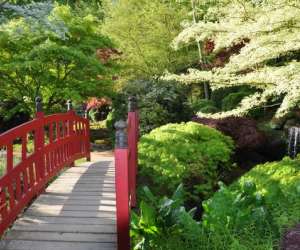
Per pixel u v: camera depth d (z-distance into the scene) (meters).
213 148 5.63
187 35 5.55
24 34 7.77
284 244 1.99
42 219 3.54
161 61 10.09
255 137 7.18
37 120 3.98
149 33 9.88
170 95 8.76
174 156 5.46
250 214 3.13
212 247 2.93
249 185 3.57
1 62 8.01
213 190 5.72
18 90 9.09
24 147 3.58
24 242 3.06
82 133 6.46
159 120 8.48
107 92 9.16
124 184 2.80
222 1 5.91
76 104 10.86
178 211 3.35
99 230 3.28
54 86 8.64
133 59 10.07
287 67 4.16
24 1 8.84
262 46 4.38
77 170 5.70
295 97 4.12
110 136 9.94
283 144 7.49
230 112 5.32
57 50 7.65
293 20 4.20
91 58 8.23
